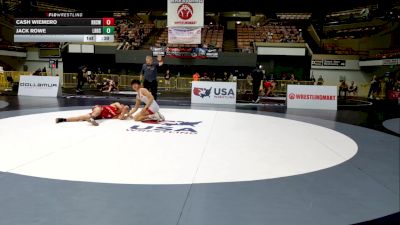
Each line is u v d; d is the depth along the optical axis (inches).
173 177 144.6
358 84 1043.3
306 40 1177.4
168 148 200.1
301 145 224.7
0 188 126.6
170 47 1018.7
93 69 1125.1
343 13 1341.0
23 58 1110.4
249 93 908.0
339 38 1201.4
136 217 103.9
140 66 1109.1
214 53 1006.4
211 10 1486.2
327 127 321.4
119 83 947.3
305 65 1093.8
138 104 317.7
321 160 184.1
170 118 340.2
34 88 603.8
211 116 371.6
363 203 121.3
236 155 188.4
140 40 1186.6
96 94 690.2
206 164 167.3
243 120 347.9
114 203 114.7
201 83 564.7
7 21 1128.2
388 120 392.2
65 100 529.0
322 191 133.0
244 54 1007.6
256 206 115.5
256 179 145.6
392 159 191.2
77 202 114.8
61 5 1400.1
